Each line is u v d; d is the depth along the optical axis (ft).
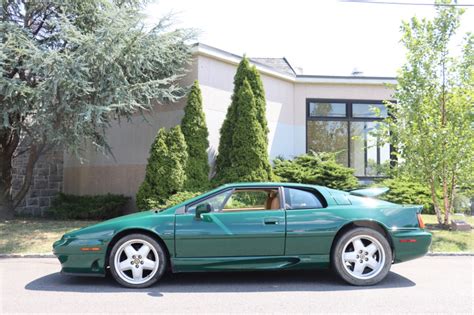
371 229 18.49
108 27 30.55
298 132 50.19
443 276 20.08
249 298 16.29
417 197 41.01
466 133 31.45
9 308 15.05
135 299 16.17
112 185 46.19
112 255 17.90
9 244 27.53
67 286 18.19
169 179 34.91
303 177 40.16
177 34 36.17
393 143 33.88
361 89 51.44
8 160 40.52
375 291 17.35
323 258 18.26
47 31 36.96
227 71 42.80
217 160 38.96
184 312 14.57
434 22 32.48
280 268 18.17
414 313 14.51
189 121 37.40
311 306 15.25
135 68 32.99
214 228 18.01
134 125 44.37
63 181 53.06
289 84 50.06
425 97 32.73
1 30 31.45
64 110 31.65
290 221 18.25
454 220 32.91
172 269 18.03
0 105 32.42
